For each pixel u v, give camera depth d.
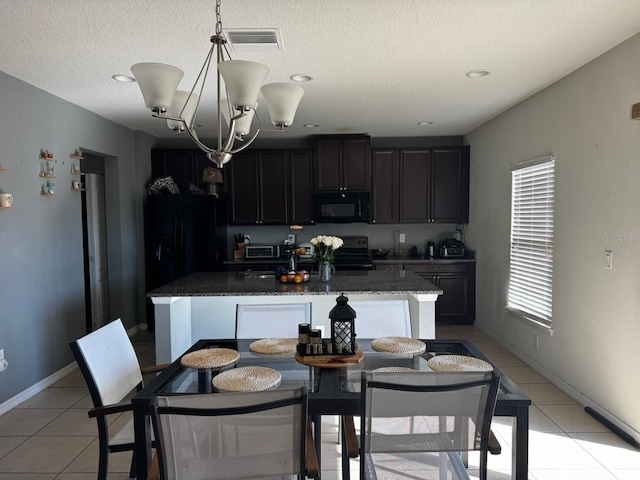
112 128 4.77
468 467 2.38
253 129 5.24
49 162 3.64
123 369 2.14
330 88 3.62
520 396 1.65
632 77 2.59
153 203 5.21
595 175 2.96
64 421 2.98
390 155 5.71
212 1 2.14
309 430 1.75
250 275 4.08
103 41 2.61
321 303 3.60
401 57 2.91
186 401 1.27
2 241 3.10
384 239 6.14
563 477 2.30
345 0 2.15
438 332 5.15
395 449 1.51
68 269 3.93
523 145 4.06
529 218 3.99
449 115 4.67
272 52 2.81
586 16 2.33
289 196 5.77
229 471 1.36
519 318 4.15
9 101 3.19
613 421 2.81
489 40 2.64
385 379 1.42
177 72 1.70
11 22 2.34
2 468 2.42
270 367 1.97
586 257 3.08
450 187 5.71
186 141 5.97
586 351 3.10
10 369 3.18
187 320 3.62
